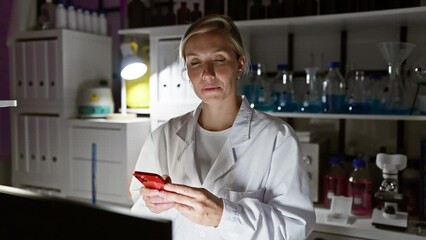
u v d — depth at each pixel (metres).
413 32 1.75
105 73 2.24
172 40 1.86
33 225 0.59
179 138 1.19
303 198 1.01
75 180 2.00
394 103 1.60
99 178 1.94
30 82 2.07
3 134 2.26
